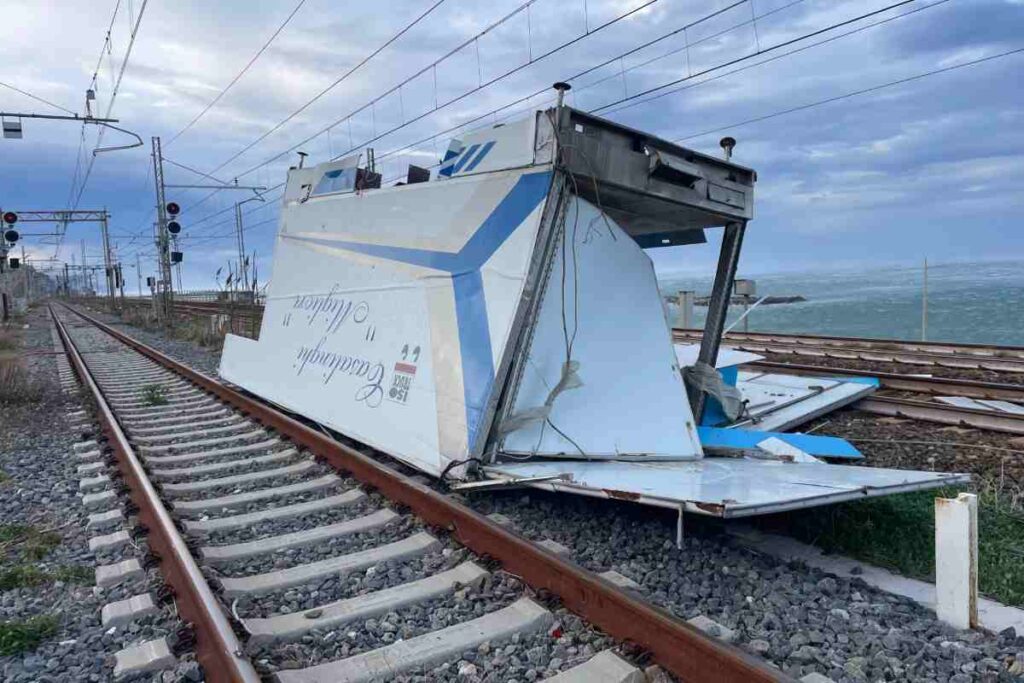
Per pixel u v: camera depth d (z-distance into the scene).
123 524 6.16
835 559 5.13
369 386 8.27
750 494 4.53
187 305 59.44
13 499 7.17
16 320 56.19
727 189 7.47
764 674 3.02
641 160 6.79
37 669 3.85
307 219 11.50
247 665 3.39
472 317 6.92
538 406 6.40
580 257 6.71
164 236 39.25
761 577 4.75
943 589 4.13
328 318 9.98
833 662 3.63
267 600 4.55
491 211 7.07
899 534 5.38
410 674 3.65
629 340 6.88
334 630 4.13
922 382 11.92
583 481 5.34
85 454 8.82
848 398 10.55
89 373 16.69
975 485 6.86
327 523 6.04
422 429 7.05
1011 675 3.51
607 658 3.56
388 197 9.09
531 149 6.67
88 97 22.08
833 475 5.39
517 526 5.82
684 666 3.42
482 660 3.74
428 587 4.59
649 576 4.72
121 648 4.03
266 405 11.65
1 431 10.77
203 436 9.95
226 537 5.77
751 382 11.85
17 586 4.98
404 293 8.16
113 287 68.00
